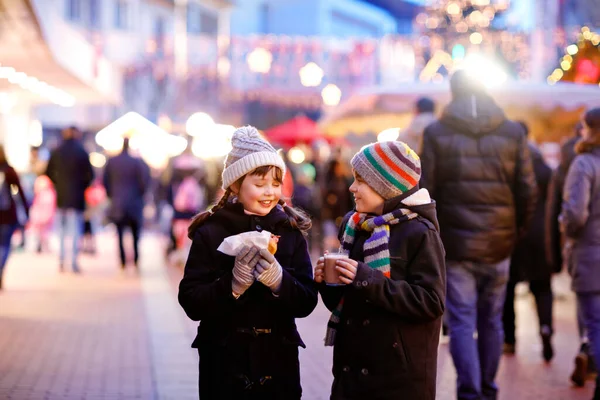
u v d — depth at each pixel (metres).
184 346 9.24
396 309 4.09
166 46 36.34
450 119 6.68
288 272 4.30
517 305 13.33
